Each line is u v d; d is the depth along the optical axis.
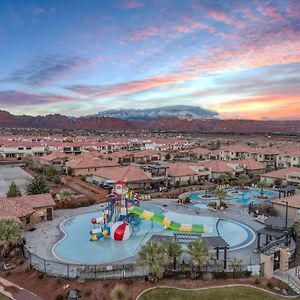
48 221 54.69
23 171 109.31
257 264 35.97
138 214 49.53
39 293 32.06
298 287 33.09
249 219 56.97
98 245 44.44
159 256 32.88
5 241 38.19
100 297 31.06
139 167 87.31
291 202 56.03
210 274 33.94
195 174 90.62
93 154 125.88
